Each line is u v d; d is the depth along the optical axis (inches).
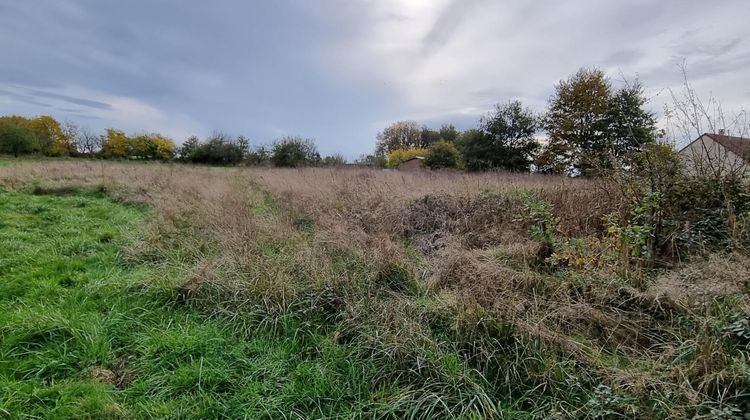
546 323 102.9
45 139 1183.6
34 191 329.1
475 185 268.1
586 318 104.0
